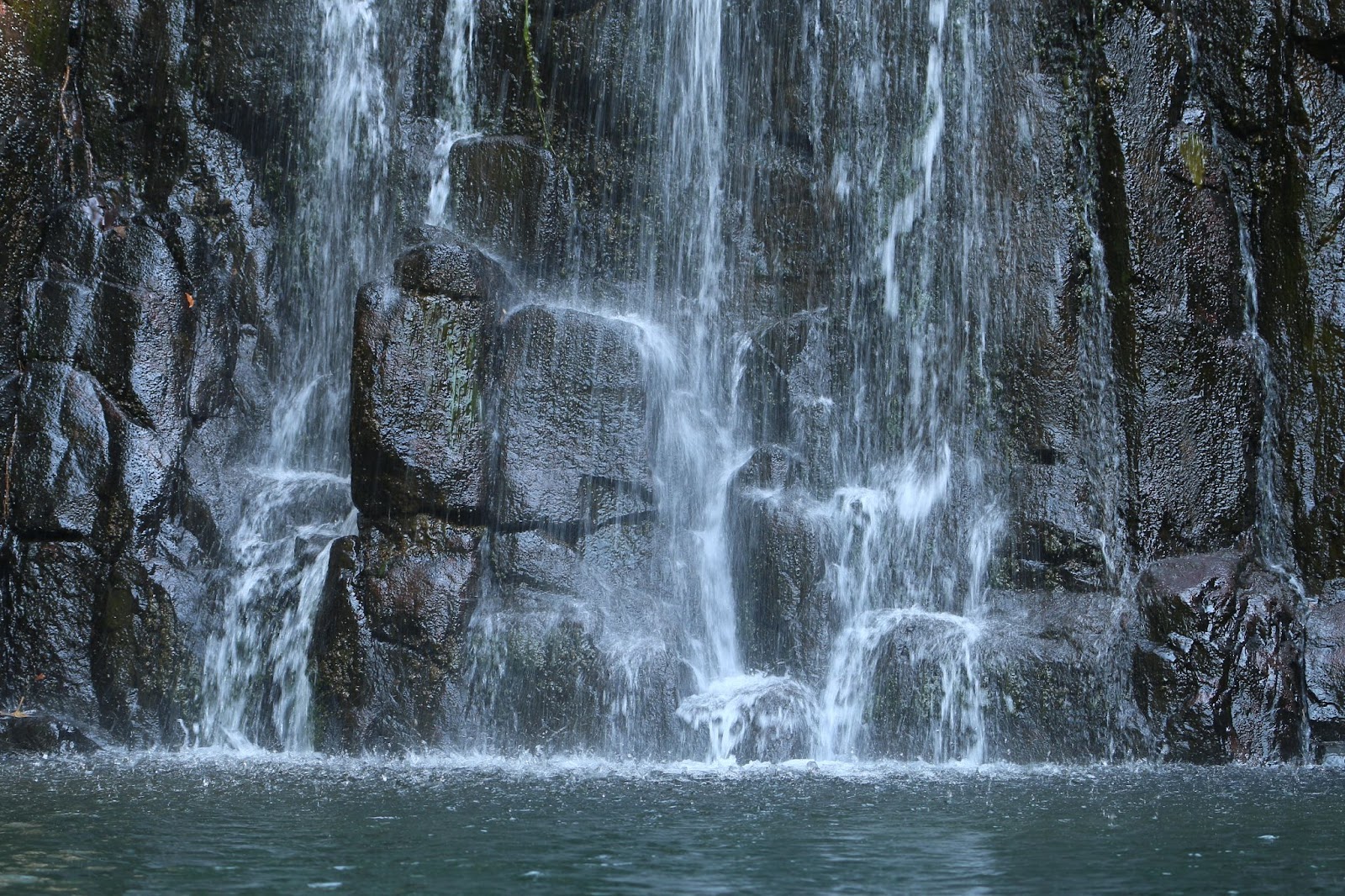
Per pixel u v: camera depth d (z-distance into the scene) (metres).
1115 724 9.57
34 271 11.42
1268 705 9.54
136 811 6.22
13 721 9.76
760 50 12.22
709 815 6.14
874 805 6.59
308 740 10.03
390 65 12.53
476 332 10.44
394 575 9.88
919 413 11.12
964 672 9.66
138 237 11.29
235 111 12.38
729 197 12.23
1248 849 5.25
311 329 12.20
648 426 10.98
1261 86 11.06
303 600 10.40
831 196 11.90
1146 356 10.52
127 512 10.59
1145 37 10.89
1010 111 11.09
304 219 12.37
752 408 11.69
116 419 10.80
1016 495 10.55
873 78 11.77
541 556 10.35
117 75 12.35
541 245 11.97
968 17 11.36
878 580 10.63
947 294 11.14
